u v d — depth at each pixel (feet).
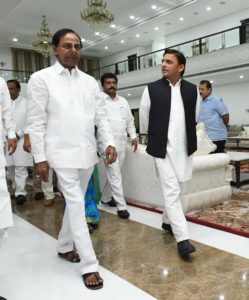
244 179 17.94
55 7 43.62
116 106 12.11
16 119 14.05
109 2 42.06
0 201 6.08
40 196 14.93
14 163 14.01
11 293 6.64
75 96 6.82
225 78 45.29
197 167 11.56
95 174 10.52
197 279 6.91
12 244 9.34
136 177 13.16
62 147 6.75
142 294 6.41
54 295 6.51
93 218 10.34
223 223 10.41
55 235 9.99
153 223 10.81
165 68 8.28
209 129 15.62
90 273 6.84
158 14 46.85
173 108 8.35
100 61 73.87
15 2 22.38
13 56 63.77
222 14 47.47
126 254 8.35
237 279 6.85
